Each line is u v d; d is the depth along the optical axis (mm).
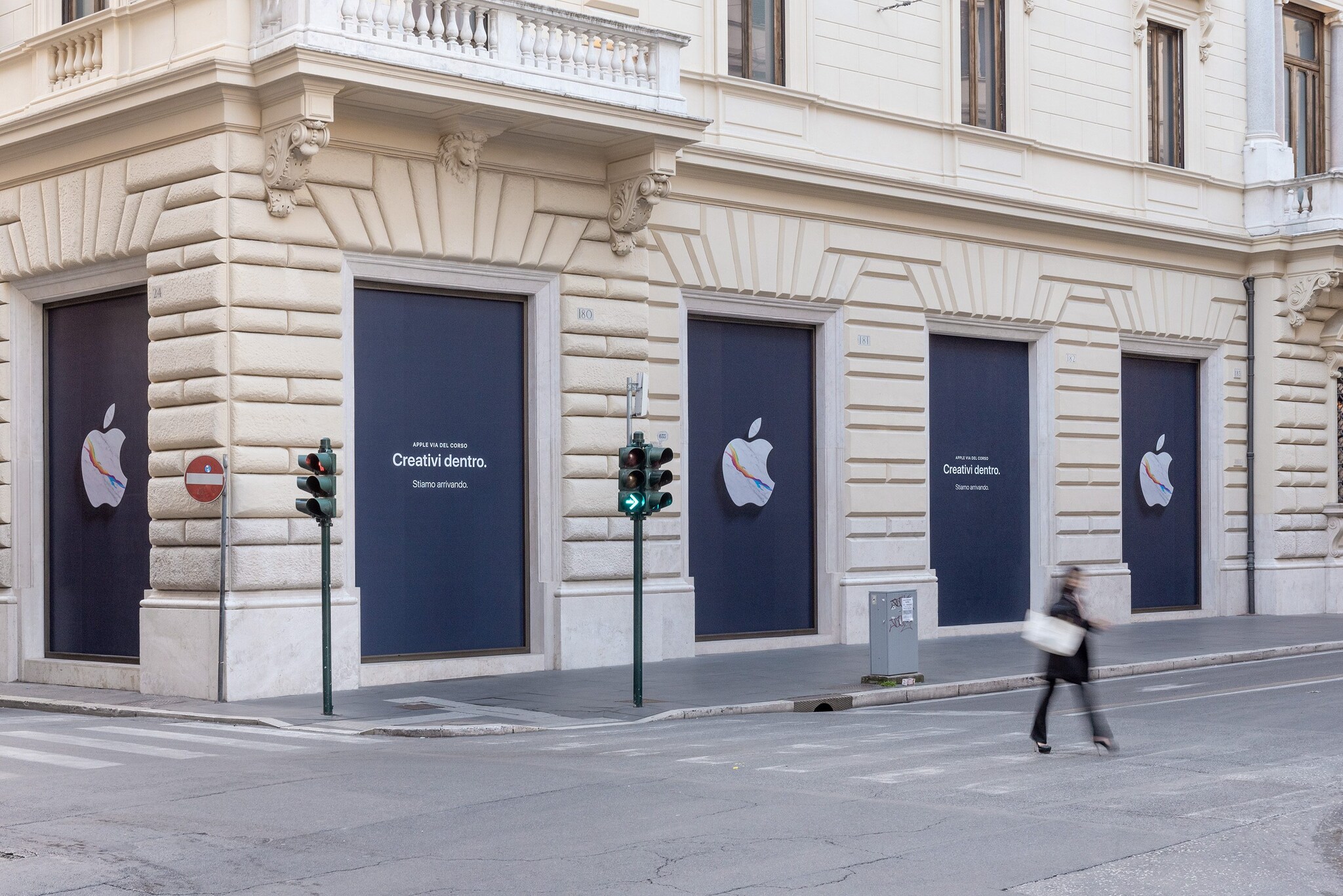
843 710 17734
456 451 20859
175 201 19031
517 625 21469
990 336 27359
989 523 27484
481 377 21156
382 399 20156
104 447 20812
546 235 21312
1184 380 31484
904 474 25719
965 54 27078
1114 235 29000
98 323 20969
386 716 16641
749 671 20828
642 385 20984
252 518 18500
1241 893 8203
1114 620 28984
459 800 10727
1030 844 9266
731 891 8094
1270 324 31828
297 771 12180
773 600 24438
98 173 20312
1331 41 34156
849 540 24953
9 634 21344
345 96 18688
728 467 23906
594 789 11180
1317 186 31312
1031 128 27953
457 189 20406
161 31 19438
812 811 10289
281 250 18844
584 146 21516
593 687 19203
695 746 13945
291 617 18703
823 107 24766
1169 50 31156
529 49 19891
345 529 19469
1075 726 15203
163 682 19000
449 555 20781
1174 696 18000
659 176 21391
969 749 13477
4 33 22406
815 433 25031
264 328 18703
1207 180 31250
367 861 8852
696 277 23125
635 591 17500
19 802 10805
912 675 19297
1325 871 8734
